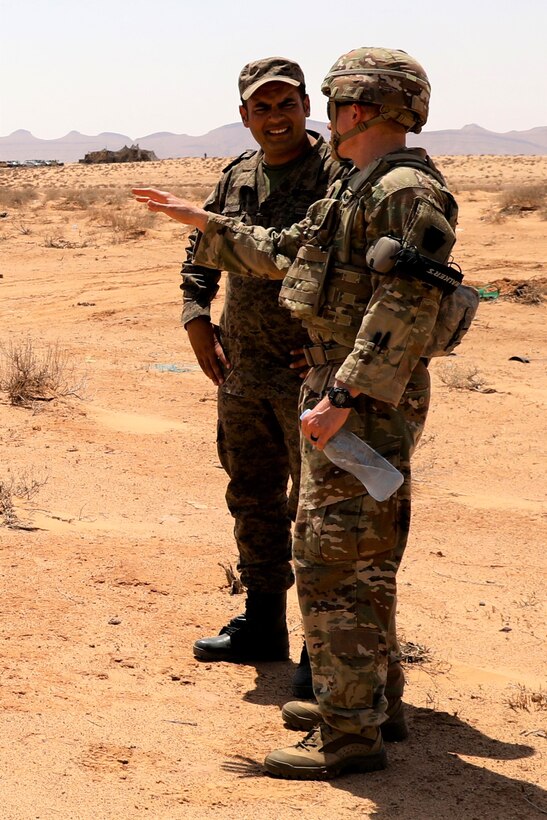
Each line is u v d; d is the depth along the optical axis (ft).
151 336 43.60
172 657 13.57
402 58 10.26
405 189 9.75
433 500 23.25
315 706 11.71
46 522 18.44
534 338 46.11
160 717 11.72
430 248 9.68
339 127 10.48
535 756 11.41
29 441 24.41
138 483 22.06
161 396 31.53
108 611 14.75
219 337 13.73
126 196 136.05
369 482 9.74
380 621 10.25
